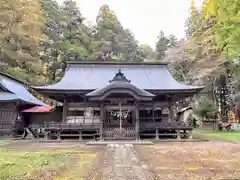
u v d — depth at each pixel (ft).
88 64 87.25
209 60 104.68
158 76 82.58
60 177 23.36
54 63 142.20
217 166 28.55
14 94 77.15
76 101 73.51
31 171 25.53
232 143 54.65
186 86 73.10
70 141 61.82
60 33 151.23
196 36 104.58
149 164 29.84
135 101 62.39
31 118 84.07
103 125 66.39
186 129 65.41
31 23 103.19
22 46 109.60
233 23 21.89
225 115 119.75
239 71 102.22
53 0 166.30
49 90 68.49
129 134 61.57
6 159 32.35
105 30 191.21
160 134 64.85
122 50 193.98
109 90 59.36
